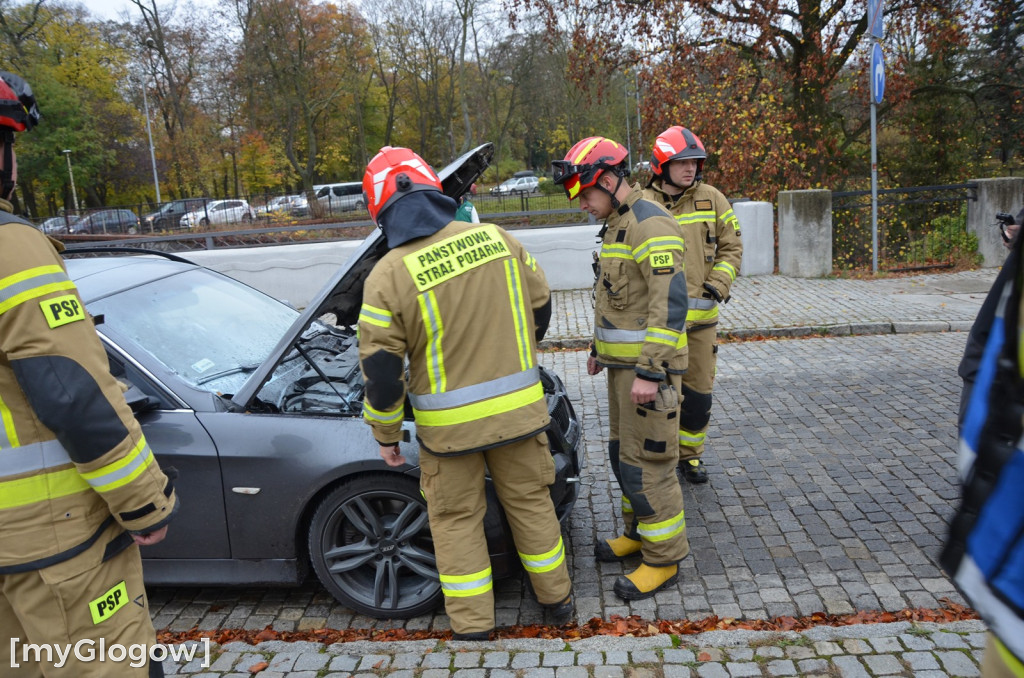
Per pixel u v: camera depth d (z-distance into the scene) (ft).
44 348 5.95
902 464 14.89
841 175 51.06
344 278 10.65
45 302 6.00
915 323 25.44
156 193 141.08
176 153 149.69
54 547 6.38
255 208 64.44
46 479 6.34
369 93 176.86
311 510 10.93
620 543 12.01
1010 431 4.07
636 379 10.02
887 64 47.98
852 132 53.31
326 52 146.20
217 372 11.70
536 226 36.63
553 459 10.64
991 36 51.55
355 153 180.24
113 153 141.08
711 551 12.10
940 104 52.95
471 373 9.18
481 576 10.00
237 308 13.58
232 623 11.15
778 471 14.92
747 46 46.83
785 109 46.55
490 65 152.66
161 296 12.71
